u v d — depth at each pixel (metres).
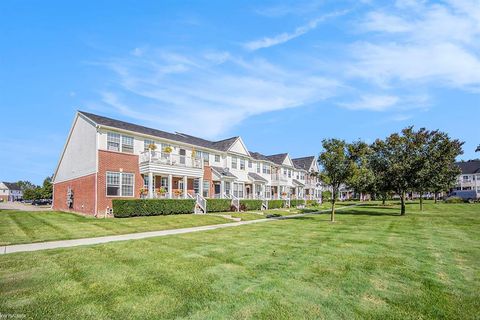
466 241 10.70
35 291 5.44
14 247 9.77
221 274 6.43
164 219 17.98
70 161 25.80
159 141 25.38
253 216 23.55
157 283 5.86
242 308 4.67
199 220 18.83
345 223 17.73
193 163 26.56
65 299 5.07
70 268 6.93
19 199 99.50
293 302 4.90
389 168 24.44
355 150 19.80
